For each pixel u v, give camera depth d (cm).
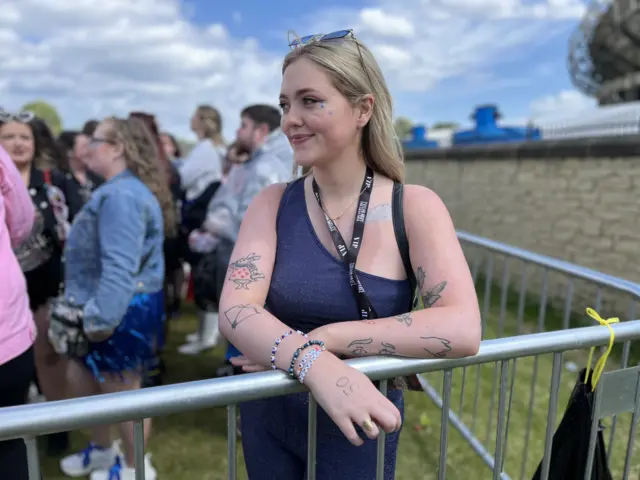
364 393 87
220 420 294
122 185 205
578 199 528
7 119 232
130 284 196
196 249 345
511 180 644
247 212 123
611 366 280
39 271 239
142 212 202
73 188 267
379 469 106
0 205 157
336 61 101
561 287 536
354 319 108
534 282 584
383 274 108
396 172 115
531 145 598
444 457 114
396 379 112
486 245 262
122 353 205
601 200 497
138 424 86
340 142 105
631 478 235
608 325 120
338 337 98
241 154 320
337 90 103
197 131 462
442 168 842
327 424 112
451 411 276
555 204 563
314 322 110
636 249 456
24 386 157
